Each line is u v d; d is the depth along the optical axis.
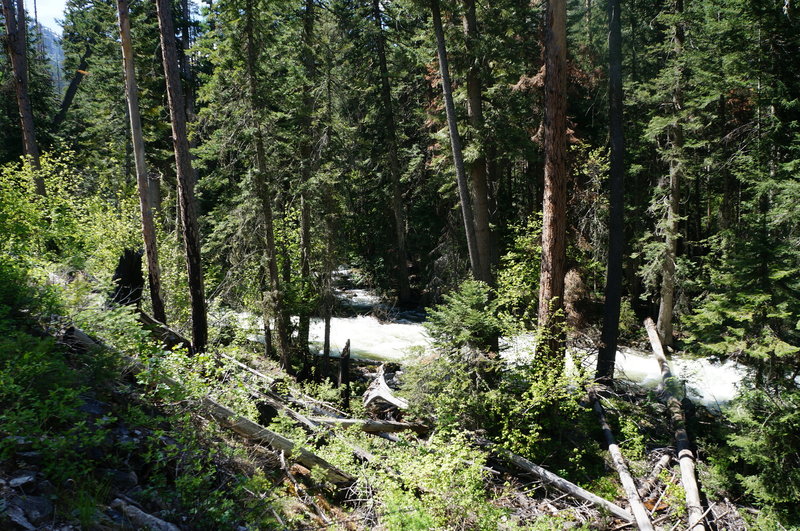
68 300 7.37
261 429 7.57
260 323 19.14
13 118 27.22
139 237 17.53
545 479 9.50
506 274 16.92
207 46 15.62
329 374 17.92
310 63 17.72
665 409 13.26
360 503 7.55
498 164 22.34
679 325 20.55
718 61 15.14
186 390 6.71
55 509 4.18
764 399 9.50
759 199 13.95
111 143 25.02
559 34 11.38
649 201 20.86
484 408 10.16
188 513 5.24
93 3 25.03
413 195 25.78
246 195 15.56
